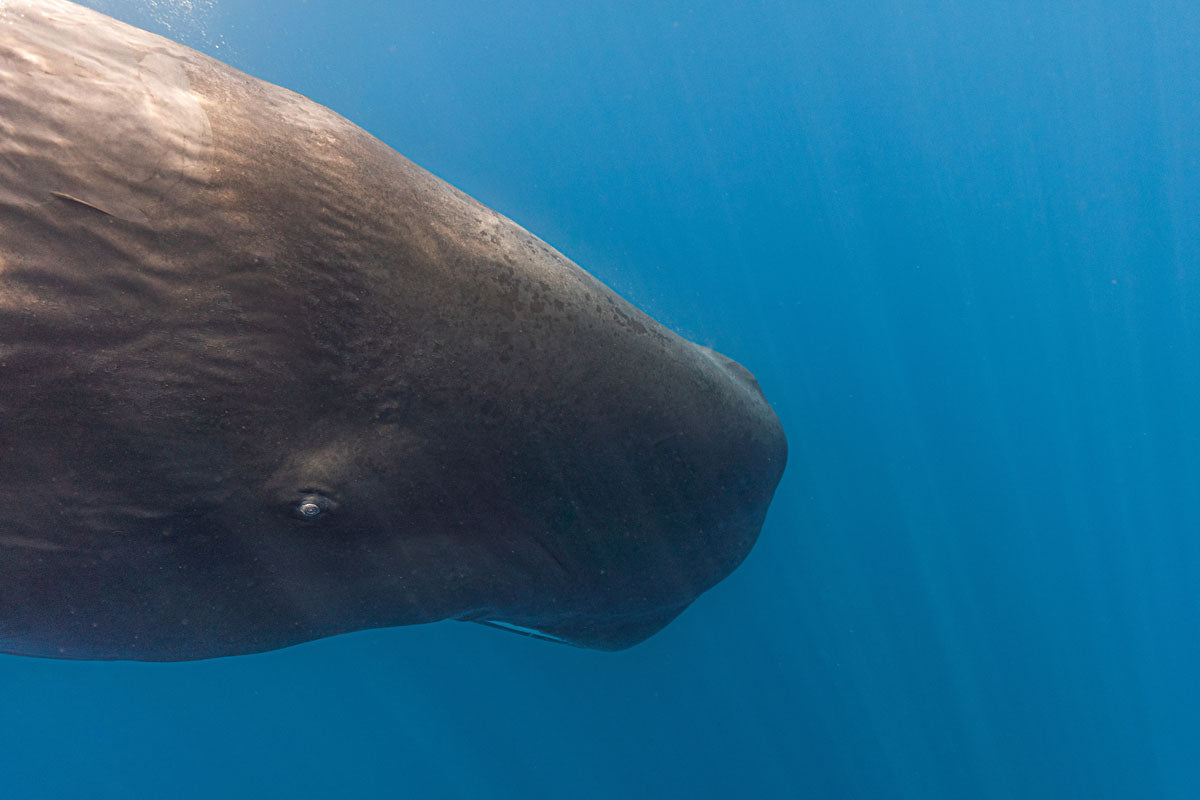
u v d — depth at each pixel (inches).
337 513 123.5
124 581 118.0
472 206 130.5
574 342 130.3
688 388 148.9
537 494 137.6
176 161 102.2
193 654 135.0
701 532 168.9
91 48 102.2
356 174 115.3
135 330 102.2
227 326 107.1
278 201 108.3
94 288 99.2
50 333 98.1
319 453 118.6
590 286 137.5
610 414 136.6
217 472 114.0
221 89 110.2
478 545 139.9
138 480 109.8
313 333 112.2
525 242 131.8
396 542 132.2
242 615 132.0
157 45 108.9
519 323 124.8
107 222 99.1
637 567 163.6
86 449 105.0
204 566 122.6
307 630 141.4
